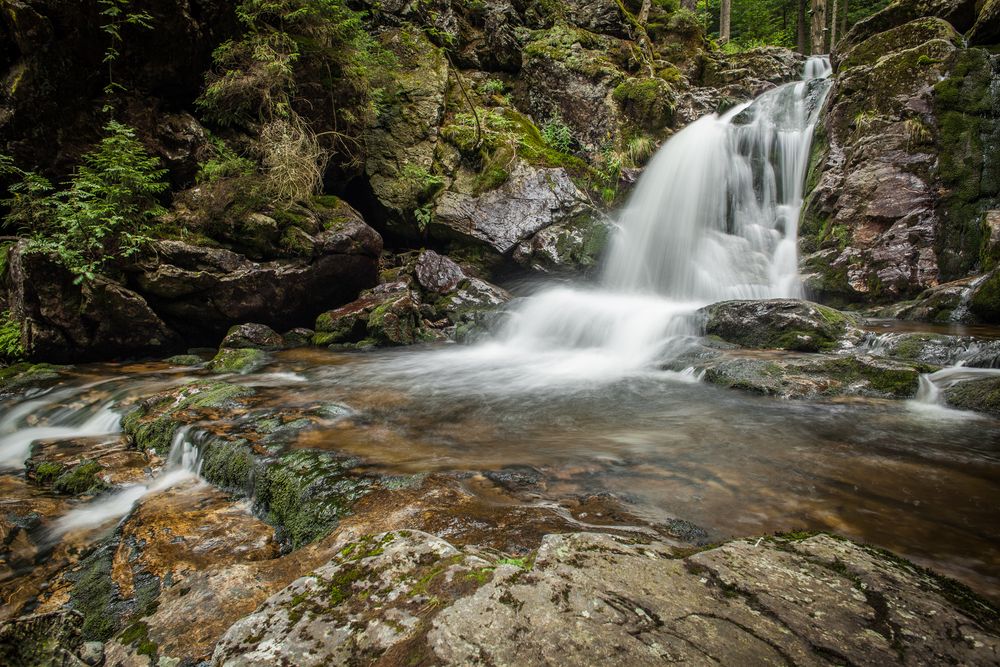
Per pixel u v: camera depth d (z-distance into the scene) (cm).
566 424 484
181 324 898
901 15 1278
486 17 1517
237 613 226
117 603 279
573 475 348
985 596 211
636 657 144
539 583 179
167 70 889
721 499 307
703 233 1188
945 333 624
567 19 1683
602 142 1394
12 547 345
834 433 426
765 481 334
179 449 468
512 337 932
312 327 1028
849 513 288
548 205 1181
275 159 941
